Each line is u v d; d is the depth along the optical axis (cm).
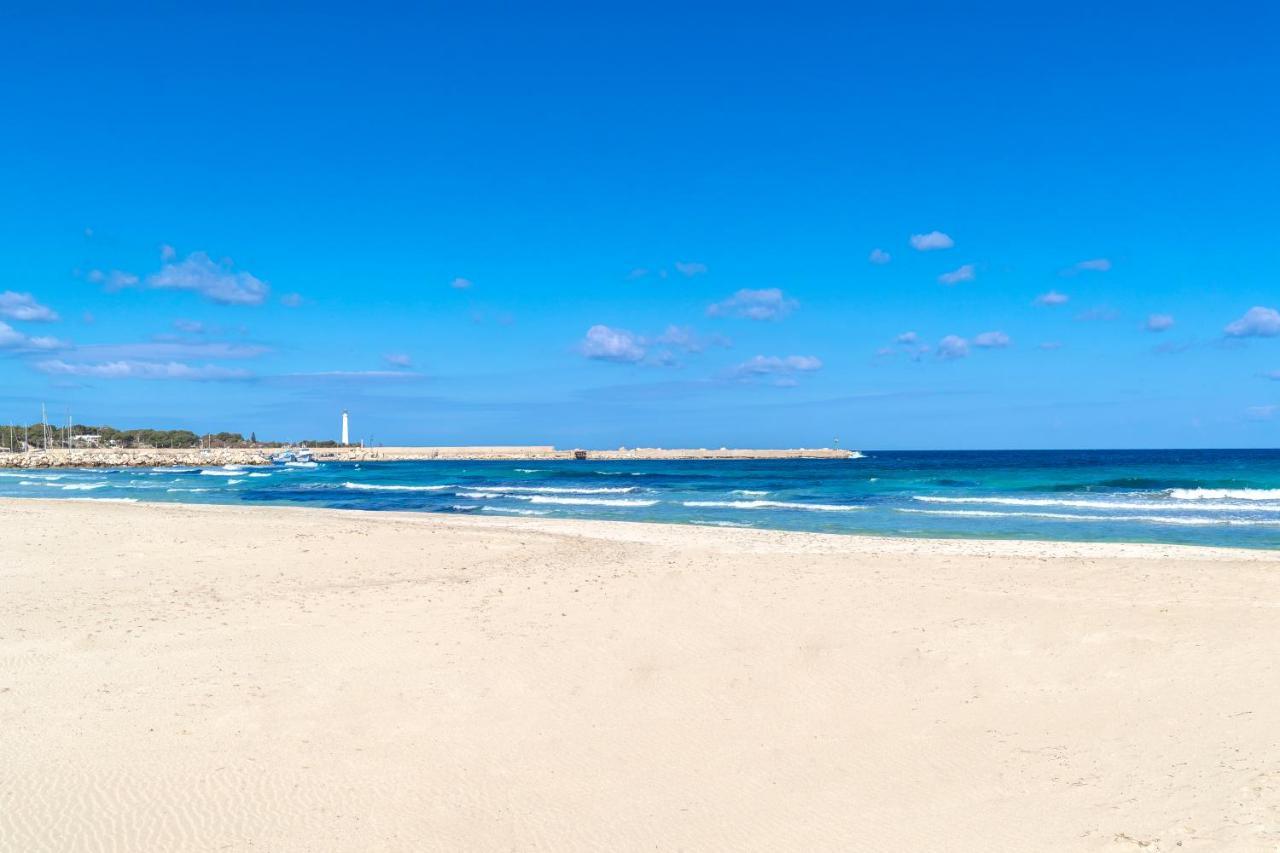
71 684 944
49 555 1923
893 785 679
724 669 1002
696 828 617
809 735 796
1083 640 1055
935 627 1165
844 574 1639
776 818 629
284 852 581
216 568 1777
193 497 5000
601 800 666
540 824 625
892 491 4978
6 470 9925
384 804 657
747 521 3159
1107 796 620
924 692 905
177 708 867
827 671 988
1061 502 3822
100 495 5216
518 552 2081
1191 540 2459
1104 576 1603
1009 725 795
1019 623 1165
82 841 590
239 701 891
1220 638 1020
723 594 1430
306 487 6156
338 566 1825
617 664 1027
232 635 1170
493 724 832
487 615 1294
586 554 2044
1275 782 597
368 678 972
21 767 714
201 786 684
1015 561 1834
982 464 10025
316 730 812
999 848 559
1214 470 7050
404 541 2277
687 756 752
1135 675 905
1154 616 1169
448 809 649
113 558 1892
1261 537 2519
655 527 2828
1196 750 683
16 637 1159
